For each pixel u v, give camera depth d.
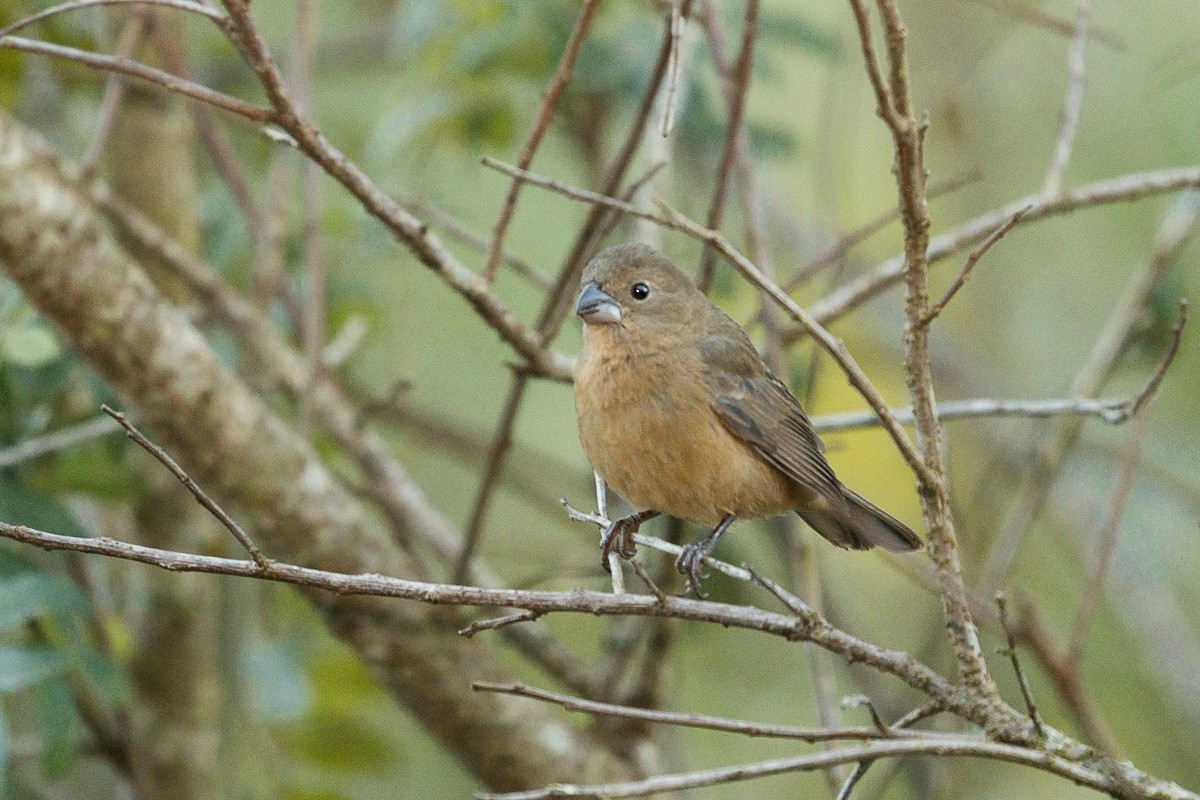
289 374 11.93
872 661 6.88
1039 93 16.22
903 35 6.27
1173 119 15.05
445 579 12.09
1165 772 14.48
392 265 13.67
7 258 9.23
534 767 10.70
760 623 6.81
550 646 11.44
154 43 11.03
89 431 10.16
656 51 12.48
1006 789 14.37
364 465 12.22
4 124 9.21
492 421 16.20
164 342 9.67
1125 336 11.46
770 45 13.70
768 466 9.49
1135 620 14.21
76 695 11.20
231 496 10.12
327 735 12.10
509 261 10.83
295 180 14.39
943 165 16.09
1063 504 15.12
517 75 12.95
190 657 11.80
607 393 9.37
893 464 16.06
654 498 9.54
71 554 10.69
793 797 14.77
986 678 6.84
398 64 14.47
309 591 10.31
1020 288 16.59
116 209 11.43
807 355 15.34
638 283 9.42
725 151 9.37
